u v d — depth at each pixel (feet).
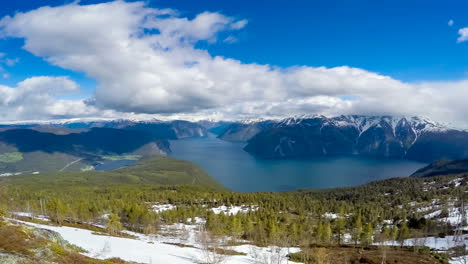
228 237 336.08
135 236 345.92
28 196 604.49
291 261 237.86
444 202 599.16
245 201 643.04
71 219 401.29
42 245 132.77
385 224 381.19
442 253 264.72
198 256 221.66
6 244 122.31
